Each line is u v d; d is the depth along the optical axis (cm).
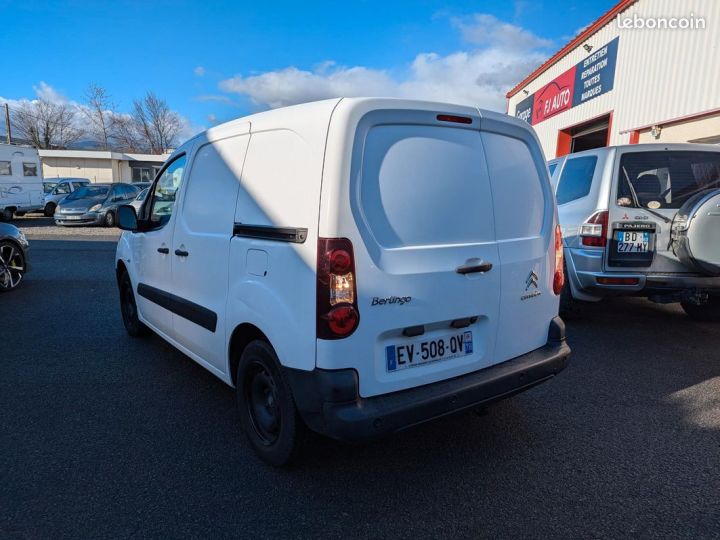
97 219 1830
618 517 251
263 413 301
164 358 475
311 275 241
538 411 368
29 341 525
